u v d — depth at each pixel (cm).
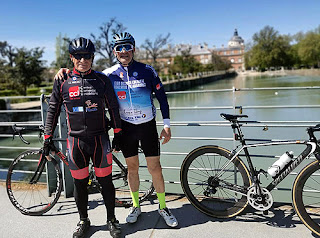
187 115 1274
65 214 263
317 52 6119
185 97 2455
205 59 10325
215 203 268
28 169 624
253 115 1038
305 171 208
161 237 220
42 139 311
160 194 242
